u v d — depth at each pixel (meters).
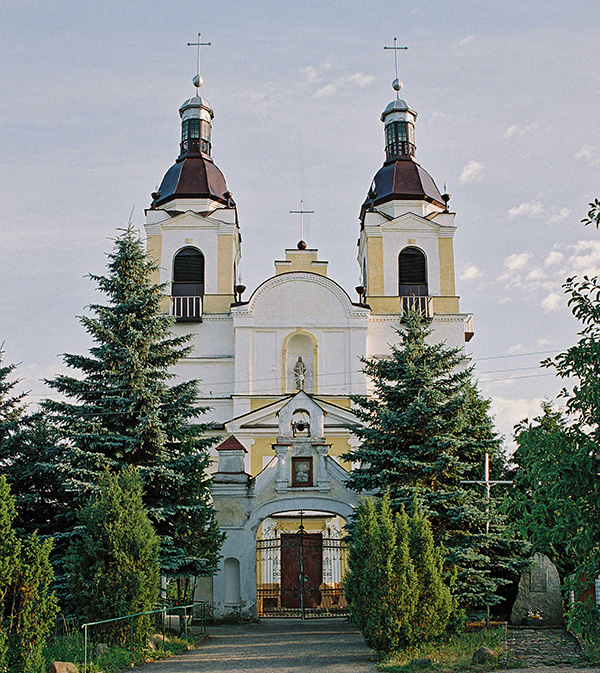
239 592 25.33
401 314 40.16
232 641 21.12
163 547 21.89
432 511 22.08
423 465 22.81
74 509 21.75
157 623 20.81
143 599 18.55
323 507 26.11
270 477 26.33
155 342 24.45
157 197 43.00
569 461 11.87
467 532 22.19
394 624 17.81
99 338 23.61
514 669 15.37
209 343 39.78
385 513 18.70
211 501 28.05
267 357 38.94
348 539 23.75
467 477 23.95
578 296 12.76
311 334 39.22
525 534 12.41
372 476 23.31
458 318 40.31
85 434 21.95
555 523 12.41
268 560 30.47
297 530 33.47
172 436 23.55
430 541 18.89
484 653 16.16
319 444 26.56
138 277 24.72
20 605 15.56
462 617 19.64
